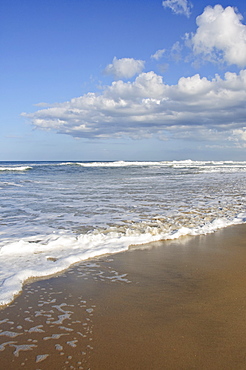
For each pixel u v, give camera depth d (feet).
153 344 8.93
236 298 12.25
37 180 80.43
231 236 22.91
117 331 9.63
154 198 43.52
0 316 10.52
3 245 19.49
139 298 12.21
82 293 12.65
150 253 18.63
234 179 80.89
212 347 8.79
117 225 26.07
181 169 150.20
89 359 8.21
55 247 19.31
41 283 13.70
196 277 14.65
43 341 9.02
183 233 23.45
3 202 39.83
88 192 51.49
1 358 8.21
